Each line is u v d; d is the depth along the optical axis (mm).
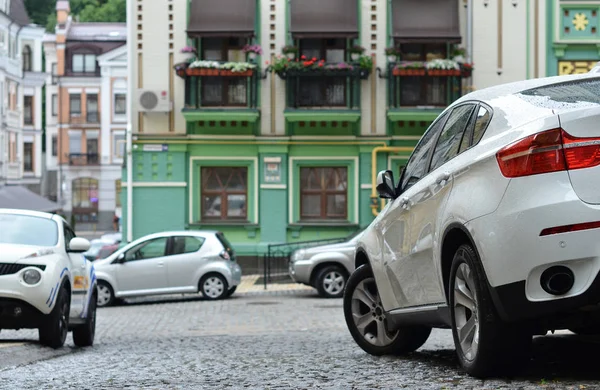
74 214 92000
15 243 12859
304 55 32156
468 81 32188
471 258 6332
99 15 107188
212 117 31766
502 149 6082
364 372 7660
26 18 88812
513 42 32188
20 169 85000
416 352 9398
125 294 24984
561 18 32250
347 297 9375
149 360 10016
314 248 24562
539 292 5840
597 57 32281
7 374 8734
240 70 31500
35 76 91250
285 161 32375
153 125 32469
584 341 9203
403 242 8016
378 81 32219
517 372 6566
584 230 5668
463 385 6355
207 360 9648
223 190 32594
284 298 25172
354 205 32312
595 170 5754
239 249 32406
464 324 6703
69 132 91938
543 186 5820
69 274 12930
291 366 8484
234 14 31766
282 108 32312
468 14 32156
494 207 6047
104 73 91250
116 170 91812
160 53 32375
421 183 7723
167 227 32469
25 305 12078
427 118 31562
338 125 32250
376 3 32219
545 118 5902
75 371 8883
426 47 32312
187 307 23297
